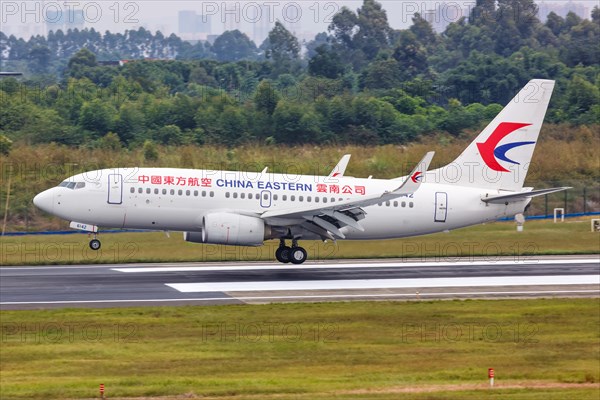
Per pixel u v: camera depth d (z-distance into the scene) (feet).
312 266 606.55
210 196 564.71
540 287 526.98
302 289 508.53
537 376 335.67
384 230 600.80
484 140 618.03
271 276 555.69
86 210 557.33
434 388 313.53
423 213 602.03
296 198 575.79
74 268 583.99
